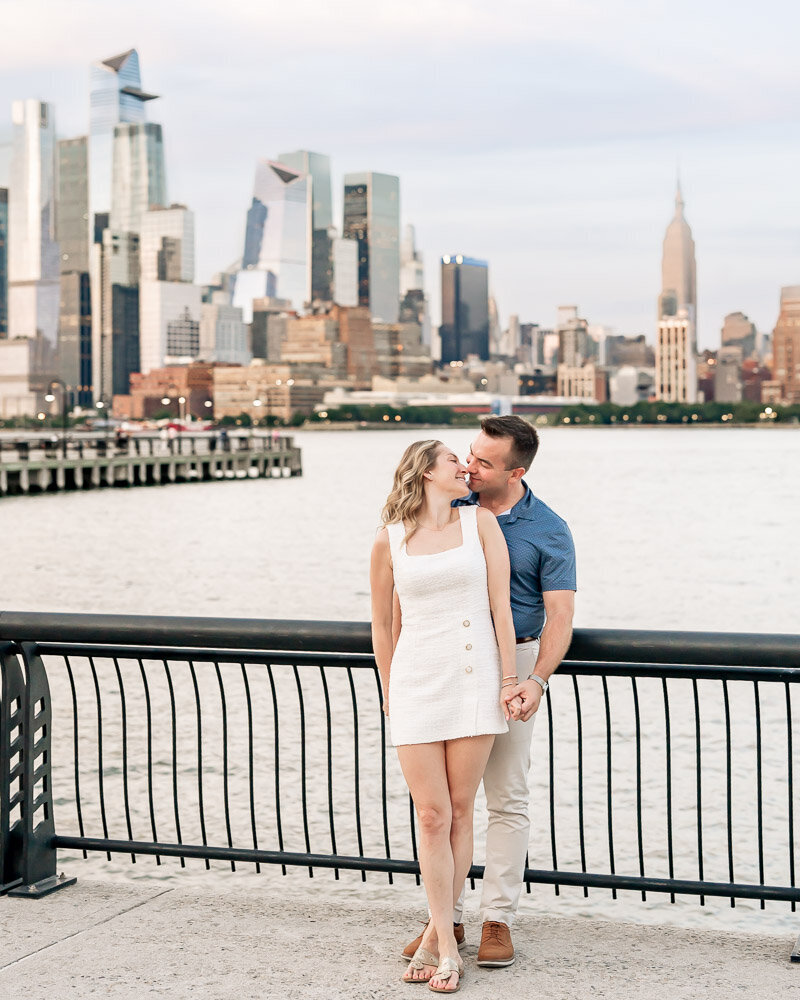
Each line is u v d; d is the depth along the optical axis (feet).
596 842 38.11
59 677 60.64
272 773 45.01
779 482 317.63
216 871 35.14
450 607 14.55
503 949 15.28
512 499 15.58
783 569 127.34
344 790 43.04
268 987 14.71
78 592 107.96
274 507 217.97
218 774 44.91
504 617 14.70
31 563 130.11
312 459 505.25
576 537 167.73
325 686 18.21
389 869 17.94
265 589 110.22
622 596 107.34
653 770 45.55
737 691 58.08
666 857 36.65
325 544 152.25
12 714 18.35
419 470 14.55
